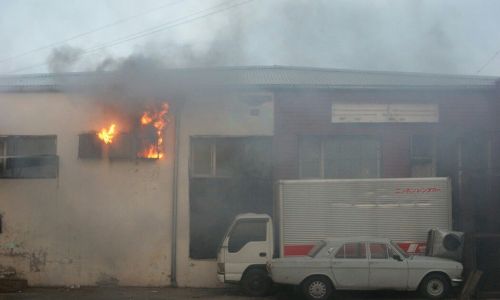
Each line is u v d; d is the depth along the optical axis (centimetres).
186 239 1308
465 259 1081
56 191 1345
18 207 1348
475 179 1298
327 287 1037
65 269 1323
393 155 1326
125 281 1309
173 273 1295
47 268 1326
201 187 1321
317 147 1345
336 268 1038
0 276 1327
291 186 1160
